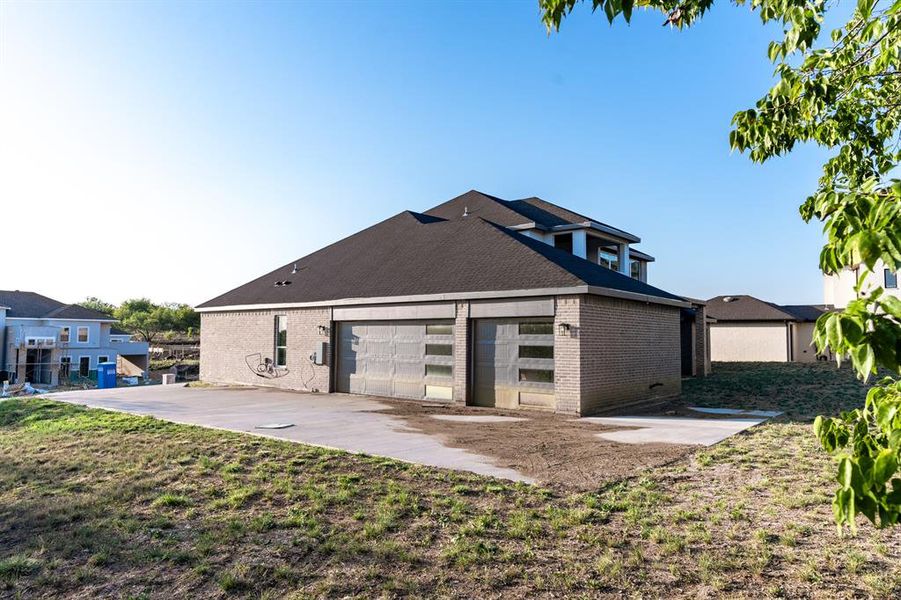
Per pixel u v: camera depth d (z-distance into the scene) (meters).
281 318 19.28
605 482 6.57
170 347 66.50
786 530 5.01
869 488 1.67
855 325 1.53
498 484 6.47
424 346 15.44
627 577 4.15
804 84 3.64
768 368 25.98
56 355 46.19
